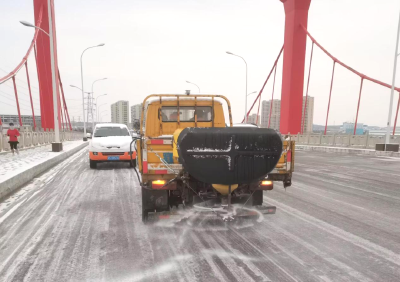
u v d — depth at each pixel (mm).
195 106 5059
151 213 3928
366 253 3289
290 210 5023
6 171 7398
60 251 3291
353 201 5688
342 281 2689
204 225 4180
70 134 35594
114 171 9602
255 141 3250
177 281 2658
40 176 8547
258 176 3320
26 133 17266
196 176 3336
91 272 2820
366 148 21359
